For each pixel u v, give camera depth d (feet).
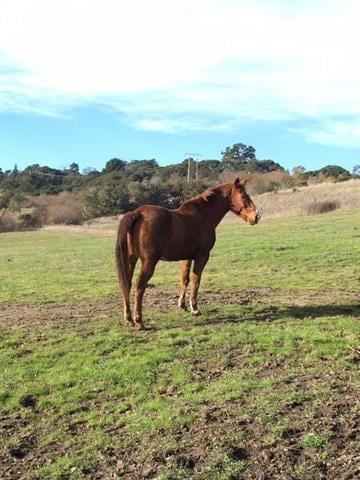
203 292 29.04
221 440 12.14
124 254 21.11
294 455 11.34
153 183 162.71
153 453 12.05
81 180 221.46
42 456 12.91
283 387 14.58
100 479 11.60
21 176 245.45
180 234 21.80
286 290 29.01
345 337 18.85
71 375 17.29
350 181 141.38
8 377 17.61
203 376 16.39
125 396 15.57
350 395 13.62
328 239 49.14
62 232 109.29
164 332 21.07
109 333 21.47
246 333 20.20
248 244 48.78
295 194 128.88
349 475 10.51
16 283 35.86
